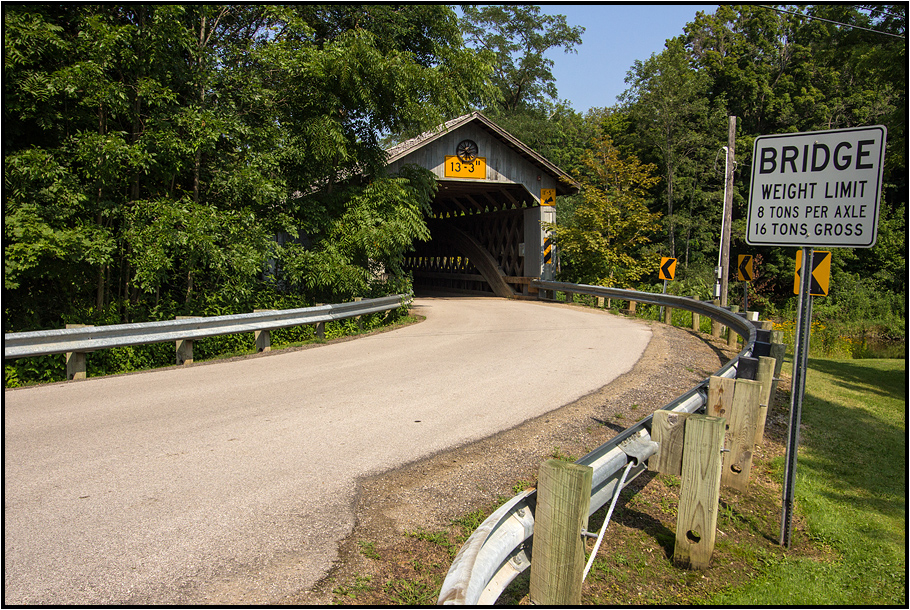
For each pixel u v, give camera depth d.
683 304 14.54
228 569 3.05
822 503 4.61
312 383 7.45
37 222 8.89
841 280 33.41
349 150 14.48
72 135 10.05
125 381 7.55
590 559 2.77
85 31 9.57
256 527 3.50
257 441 5.07
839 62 17.38
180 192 11.91
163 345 9.50
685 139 36.66
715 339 12.41
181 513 3.65
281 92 12.72
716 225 37.47
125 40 9.66
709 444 3.52
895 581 3.64
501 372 8.22
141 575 2.96
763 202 4.11
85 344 7.59
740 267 12.53
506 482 4.31
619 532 3.87
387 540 3.43
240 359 9.34
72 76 8.98
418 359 9.30
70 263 9.55
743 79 38.84
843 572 3.73
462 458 4.73
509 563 2.58
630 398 6.76
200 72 11.30
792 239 4.00
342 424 5.61
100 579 2.91
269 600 2.80
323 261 12.70
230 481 4.18
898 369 12.61
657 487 4.56
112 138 9.30
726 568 3.66
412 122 14.80
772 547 3.99
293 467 4.47
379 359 9.30
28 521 3.51
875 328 28.39
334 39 13.98
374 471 4.43
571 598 2.49
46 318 10.84
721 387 4.67
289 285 14.23
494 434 5.34
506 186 22.89
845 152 3.78
